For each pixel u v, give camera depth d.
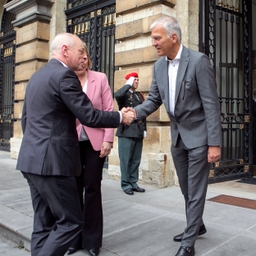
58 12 7.95
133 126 4.79
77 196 2.26
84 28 7.46
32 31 8.09
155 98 3.01
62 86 2.10
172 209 4.09
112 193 4.92
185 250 2.67
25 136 2.21
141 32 5.51
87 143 2.93
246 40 6.02
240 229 3.38
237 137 6.07
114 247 3.00
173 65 2.76
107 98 3.06
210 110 2.61
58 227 2.19
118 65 5.93
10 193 4.95
